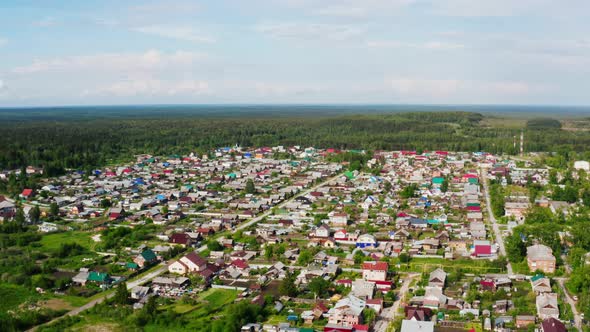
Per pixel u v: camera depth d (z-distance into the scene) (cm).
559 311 15838
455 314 16150
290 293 17725
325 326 15175
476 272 19862
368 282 18088
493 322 15388
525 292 17800
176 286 18812
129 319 15800
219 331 14975
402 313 16262
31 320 15900
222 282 19412
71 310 16938
